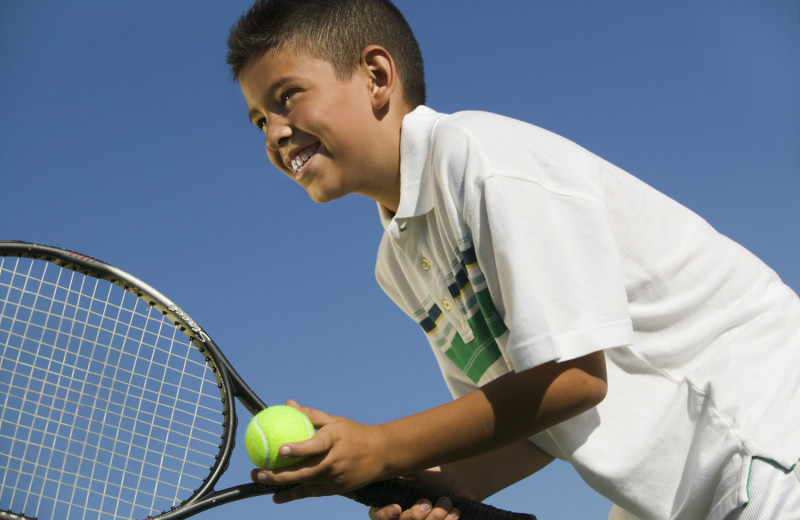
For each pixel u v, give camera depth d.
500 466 2.11
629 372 1.75
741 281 1.83
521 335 1.56
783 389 1.64
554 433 1.75
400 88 2.09
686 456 1.66
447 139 1.73
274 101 1.99
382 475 1.70
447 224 1.79
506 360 1.83
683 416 1.68
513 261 1.58
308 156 2.00
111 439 2.04
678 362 1.74
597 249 1.62
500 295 1.69
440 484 2.05
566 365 1.62
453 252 1.84
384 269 2.25
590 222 1.63
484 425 1.65
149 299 2.12
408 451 1.69
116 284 2.14
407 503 1.91
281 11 2.00
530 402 1.62
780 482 1.52
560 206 1.63
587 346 1.55
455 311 1.99
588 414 1.73
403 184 1.89
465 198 1.66
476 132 1.69
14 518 1.91
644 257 1.76
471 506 1.96
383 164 2.03
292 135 1.98
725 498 1.55
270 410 1.76
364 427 1.71
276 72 1.96
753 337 1.73
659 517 1.67
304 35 1.97
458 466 2.12
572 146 1.80
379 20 2.08
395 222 1.92
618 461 1.68
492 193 1.61
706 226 1.92
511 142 1.68
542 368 1.62
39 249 2.11
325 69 1.97
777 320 1.78
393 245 2.09
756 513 1.52
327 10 2.01
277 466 1.71
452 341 2.09
